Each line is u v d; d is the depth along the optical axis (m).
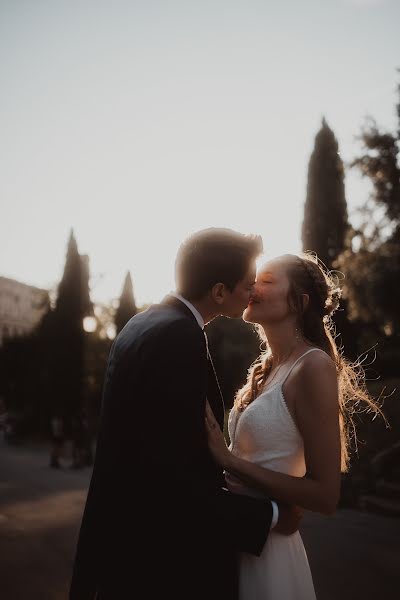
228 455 2.09
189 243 2.17
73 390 40.84
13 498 12.38
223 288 2.14
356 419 15.30
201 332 2.01
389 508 10.23
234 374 29.91
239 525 1.97
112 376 2.07
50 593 5.58
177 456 1.89
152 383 1.93
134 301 48.19
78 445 21.41
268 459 2.22
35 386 41.62
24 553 7.25
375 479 11.72
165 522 1.93
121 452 1.98
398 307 18.14
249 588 2.13
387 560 7.11
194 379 1.93
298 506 2.16
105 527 2.01
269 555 2.13
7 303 89.88
